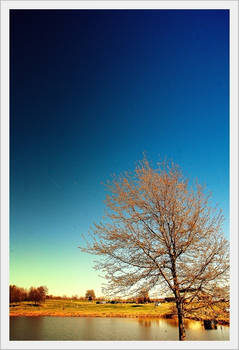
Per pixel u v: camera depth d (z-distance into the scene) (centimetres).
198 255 719
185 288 710
